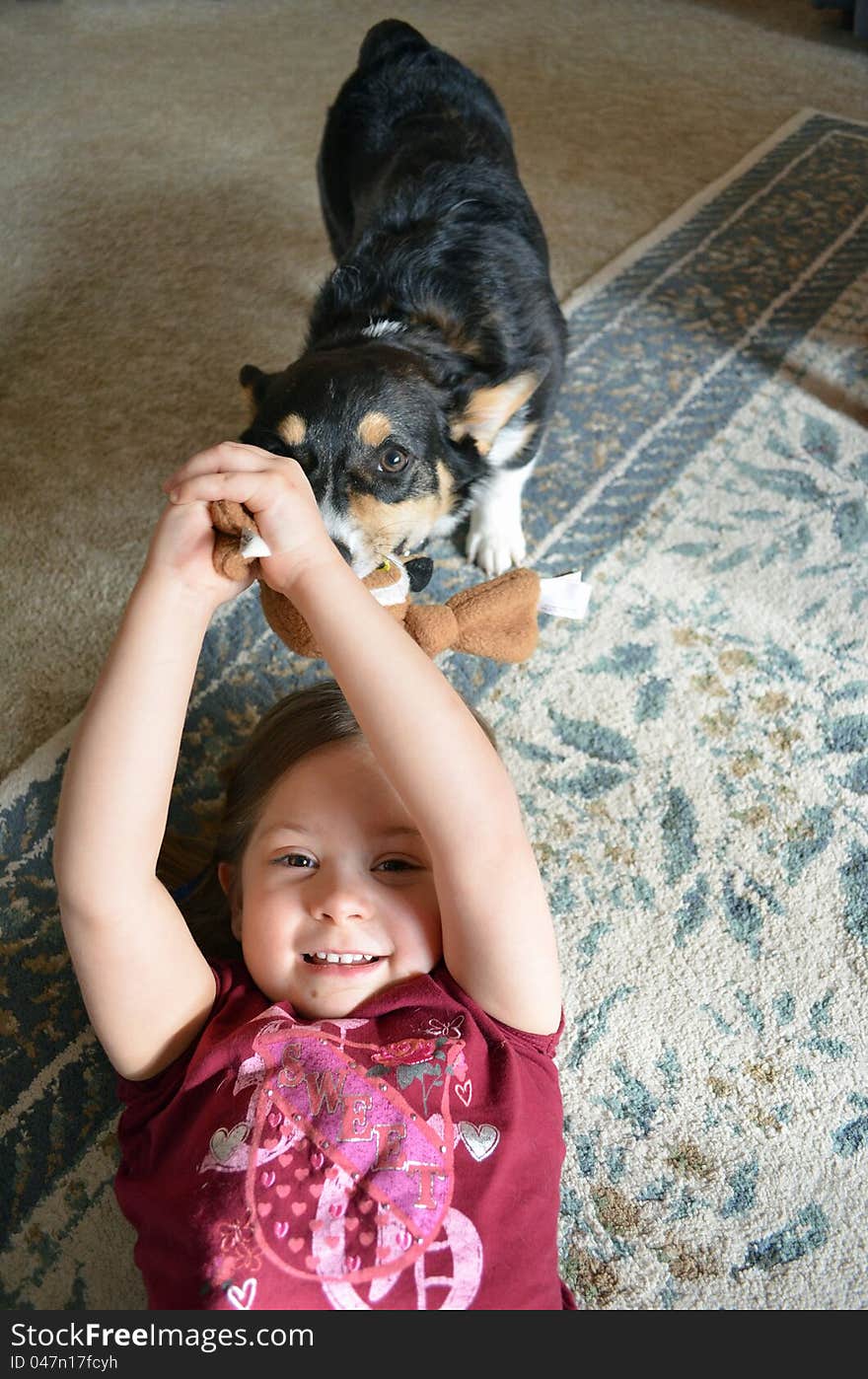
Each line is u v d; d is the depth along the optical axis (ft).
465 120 8.12
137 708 3.26
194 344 8.66
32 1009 4.85
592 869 5.29
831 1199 4.29
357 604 3.28
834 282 9.12
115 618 6.57
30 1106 4.58
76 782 3.31
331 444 5.57
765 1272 4.14
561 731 5.83
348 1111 3.58
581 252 9.54
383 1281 3.32
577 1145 4.45
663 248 9.49
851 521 6.98
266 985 4.07
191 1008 3.92
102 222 10.12
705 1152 4.42
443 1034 3.84
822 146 10.98
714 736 5.80
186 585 3.23
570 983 4.90
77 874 3.42
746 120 11.61
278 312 9.00
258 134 11.41
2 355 8.60
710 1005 4.81
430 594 6.72
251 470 3.09
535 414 6.44
